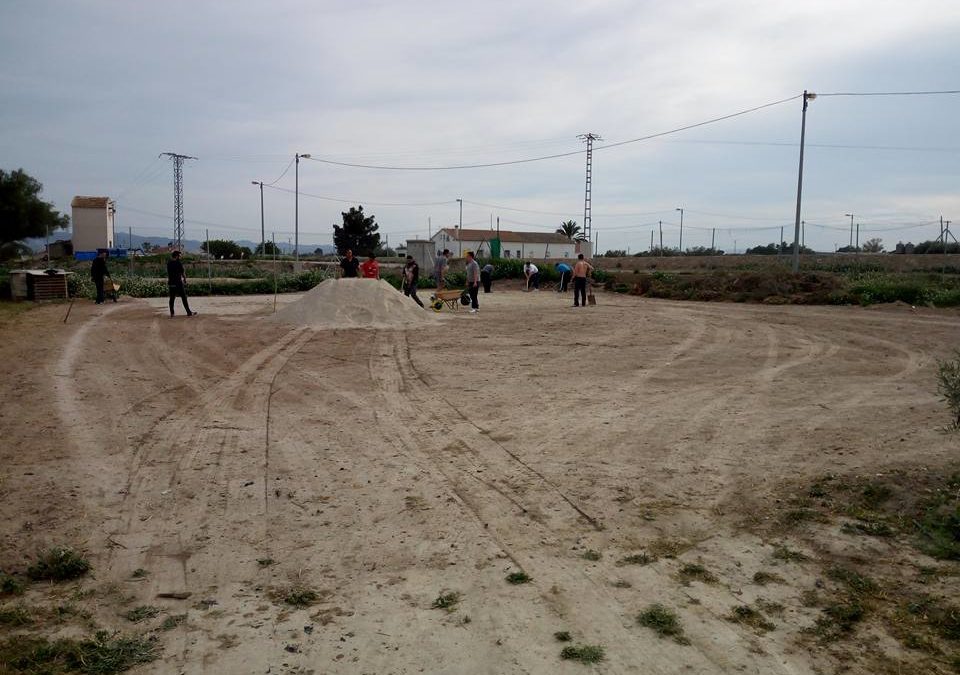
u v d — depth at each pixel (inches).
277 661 125.7
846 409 310.3
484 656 127.0
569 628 136.4
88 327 608.1
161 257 2226.9
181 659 126.6
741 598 148.1
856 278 1094.4
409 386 370.0
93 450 246.8
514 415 304.8
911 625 137.3
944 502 188.5
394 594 149.9
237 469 229.3
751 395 344.2
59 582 155.4
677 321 693.3
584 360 455.5
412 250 1785.2
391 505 199.2
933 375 395.9
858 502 196.4
